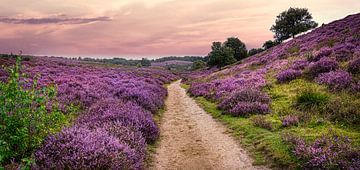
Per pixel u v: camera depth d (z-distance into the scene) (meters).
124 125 10.39
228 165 8.55
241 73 31.03
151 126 11.28
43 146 7.21
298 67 21.25
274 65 27.94
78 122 10.69
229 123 13.47
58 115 8.42
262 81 21.25
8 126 6.86
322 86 15.19
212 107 18.31
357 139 8.37
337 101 11.67
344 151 7.32
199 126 13.64
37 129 7.60
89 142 7.21
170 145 10.75
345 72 15.26
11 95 7.00
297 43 38.59
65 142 7.23
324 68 17.73
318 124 10.47
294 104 13.48
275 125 11.45
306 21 81.38
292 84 18.06
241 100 16.38
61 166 6.35
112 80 29.55
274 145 9.31
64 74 31.53
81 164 6.36
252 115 13.84
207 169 8.35
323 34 35.31
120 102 14.44
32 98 7.38
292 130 10.34
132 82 27.34
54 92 8.02
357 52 18.70
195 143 10.91
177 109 19.20
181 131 12.85
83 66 53.12
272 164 8.23
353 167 6.63
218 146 10.36
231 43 98.12
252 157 8.98
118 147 7.51
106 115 11.03
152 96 19.77
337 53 20.38
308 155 7.69
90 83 24.19
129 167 7.19
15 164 6.43
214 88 25.39
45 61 50.38
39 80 22.84
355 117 9.83
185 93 30.50
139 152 8.73
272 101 15.61
